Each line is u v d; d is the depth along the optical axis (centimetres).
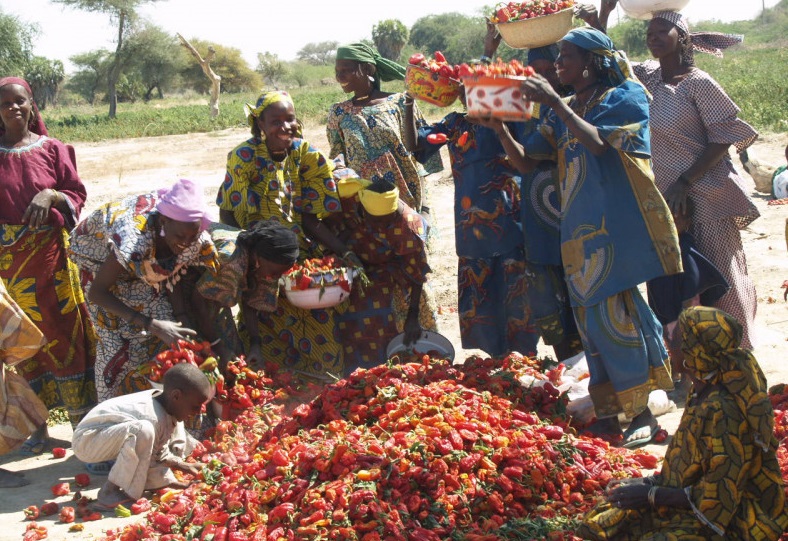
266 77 9450
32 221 620
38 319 642
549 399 557
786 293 718
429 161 752
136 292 592
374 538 413
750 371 363
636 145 518
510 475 464
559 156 558
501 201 644
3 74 4938
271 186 643
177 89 8469
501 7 631
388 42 8194
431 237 750
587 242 541
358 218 661
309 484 456
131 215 568
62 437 675
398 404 509
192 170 2188
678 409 636
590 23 698
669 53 636
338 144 754
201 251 587
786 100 2241
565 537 424
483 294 667
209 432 593
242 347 648
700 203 639
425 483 448
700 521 368
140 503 509
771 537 368
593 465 489
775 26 8500
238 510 452
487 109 523
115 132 3394
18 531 492
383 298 677
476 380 564
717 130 624
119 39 5525
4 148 642
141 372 595
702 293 644
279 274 617
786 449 480
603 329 541
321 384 664
